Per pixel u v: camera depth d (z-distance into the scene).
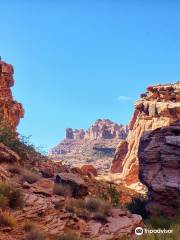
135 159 91.56
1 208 14.07
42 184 20.12
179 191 22.48
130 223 16.75
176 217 21.03
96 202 17.53
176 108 85.12
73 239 13.47
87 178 30.94
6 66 50.00
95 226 15.59
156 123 88.06
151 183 23.97
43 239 12.70
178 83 96.06
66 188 19.41
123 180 88.81
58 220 14.88
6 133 25.88
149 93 100.19
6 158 21.62
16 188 15.97
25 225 13.27
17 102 52.03
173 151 23.81
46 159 31.33
